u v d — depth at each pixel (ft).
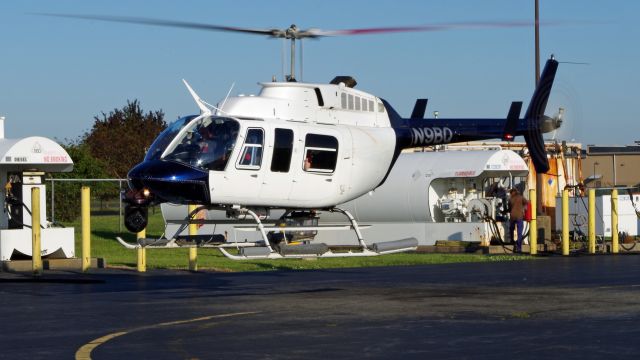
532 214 196.34
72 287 125.70
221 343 77.10
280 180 125.49
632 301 106.11
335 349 73.87
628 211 237.66
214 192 121.70
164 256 197.57
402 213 224.12
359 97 135.13
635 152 434.30
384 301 106.83
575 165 260.01
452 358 69.87
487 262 175.94
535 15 239.91
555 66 162.81
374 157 134.62
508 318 91.66
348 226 135.23
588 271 150.10
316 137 127.75
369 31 119.85
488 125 149.59
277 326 86.63
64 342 78.02
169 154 121.39
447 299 108.68
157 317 93.35
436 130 143.84
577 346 74.84
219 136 122.01
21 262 157.17
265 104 126.21
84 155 342.23
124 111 517.96
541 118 162.61
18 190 165.27
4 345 76.59
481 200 218.18
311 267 163.53
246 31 122.21
